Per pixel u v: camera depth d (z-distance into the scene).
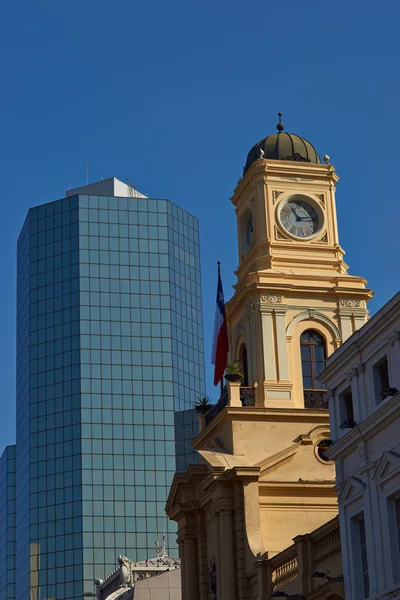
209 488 78.12
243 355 84.88
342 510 57.16
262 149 87.50
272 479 76.50
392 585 51.41
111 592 143.25
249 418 78.38
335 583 58.09
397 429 52.34
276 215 84.69
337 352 58.38
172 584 112.06
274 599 68.50
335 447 57.72
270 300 81.75
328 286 82.88
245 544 74.50
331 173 86.25
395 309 52.44
